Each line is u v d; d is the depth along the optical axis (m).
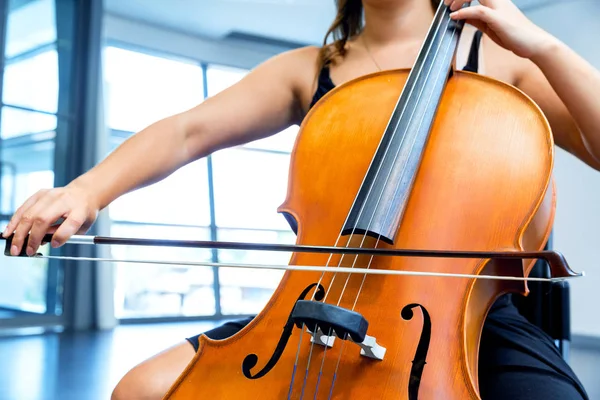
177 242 0.79
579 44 6.36
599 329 5.84
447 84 1.00
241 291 7.84
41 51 5.93
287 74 1.23
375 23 1.19
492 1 1.02
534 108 0.92
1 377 3.26
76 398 2.82
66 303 6.00
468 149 0.91
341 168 0.97
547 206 0.92
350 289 0.80
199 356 0.82
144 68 7.22
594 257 5.93
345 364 0.73
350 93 1.05
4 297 5.80
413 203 0.87
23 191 5.79
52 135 6.00
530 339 0.93
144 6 6.84
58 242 0.83
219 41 7.70
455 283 0.78
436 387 0.71
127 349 4.53
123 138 7.05
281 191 7.79
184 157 1.10
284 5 6.86
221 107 1.14
